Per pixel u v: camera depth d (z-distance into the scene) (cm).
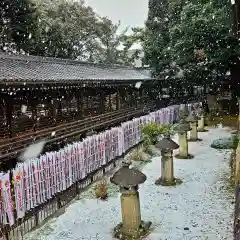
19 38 2623
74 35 3756
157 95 3089
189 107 2806
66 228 893
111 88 2111
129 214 825
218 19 2250
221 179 1213
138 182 798
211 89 3316
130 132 1767
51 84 1230
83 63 2188
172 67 3102
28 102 1421
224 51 2459
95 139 1359
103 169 1417
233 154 1539
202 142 1884
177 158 1558
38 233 871
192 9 2469
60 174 1102
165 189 1150
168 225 877
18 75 1236
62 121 1606
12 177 905
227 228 827
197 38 2492
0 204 849
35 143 1173
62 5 3716
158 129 1736
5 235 848
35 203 979
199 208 968
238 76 2864
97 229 880
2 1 2392
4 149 1059
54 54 3388
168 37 3108
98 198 1105
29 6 2547
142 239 809
